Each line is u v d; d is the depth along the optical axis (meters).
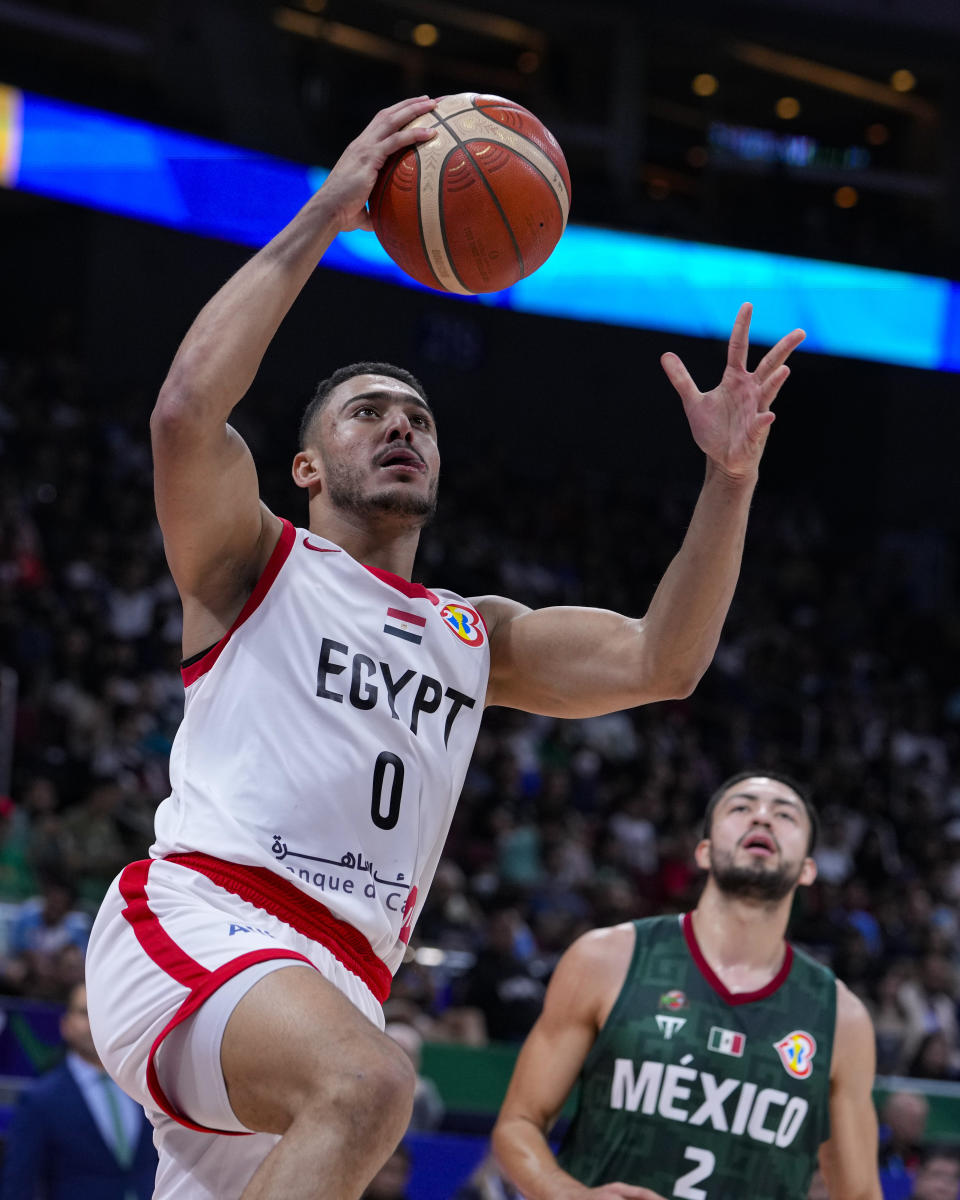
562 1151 5.29
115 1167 7.36
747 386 3.73
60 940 11.09
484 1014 12.09
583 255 25.31
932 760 24.12
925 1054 12.12
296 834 3.47
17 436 21.83
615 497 28.69
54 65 25.48
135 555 20.23
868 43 26.48
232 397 3.43
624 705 4.00
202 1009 3.18
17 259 26.48
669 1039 5.16
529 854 16.22
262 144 23.08
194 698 3.62
